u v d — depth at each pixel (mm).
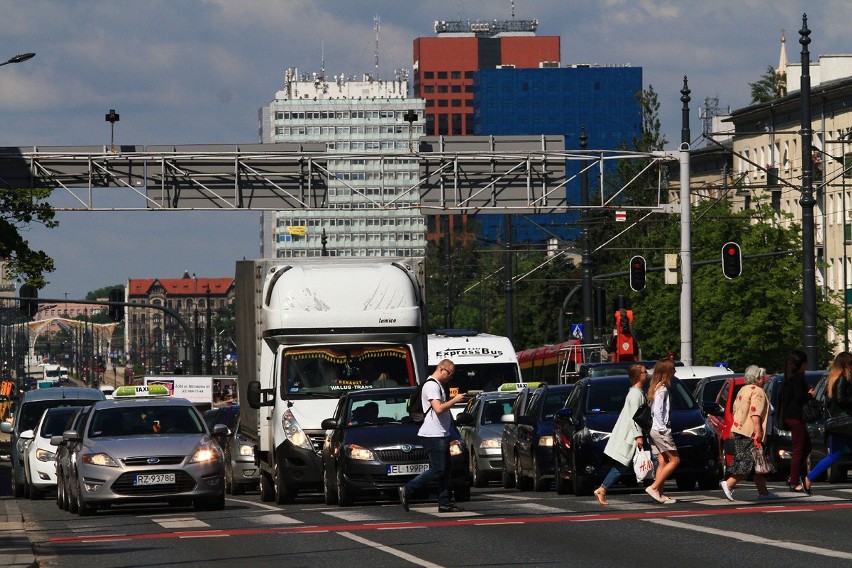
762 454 52656
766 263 173500
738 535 39688
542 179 116500
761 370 53188
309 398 65562
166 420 62344
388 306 66750
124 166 115812
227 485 85125
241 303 72250
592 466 60094
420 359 67062
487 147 116750
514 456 73500
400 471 58312
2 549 41219
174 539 45688
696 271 177250
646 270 113125
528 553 37625
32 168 115500
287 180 116188
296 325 66125
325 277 67188
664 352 180000
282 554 39688
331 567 35844
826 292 183375
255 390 65875
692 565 33500
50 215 135250
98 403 63625
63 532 50562
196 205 116188
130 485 58625
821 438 65188
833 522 42719
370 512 54688
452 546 40094
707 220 178625
